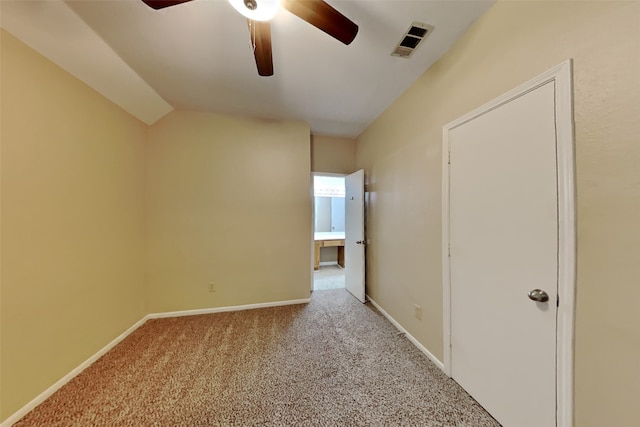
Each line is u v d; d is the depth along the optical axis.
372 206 3.14
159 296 2.75
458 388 1.63
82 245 1.84
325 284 4.11
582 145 0.98
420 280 2.09
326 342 2.21
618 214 0.88
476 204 1.51
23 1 1.29
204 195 2.86
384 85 2.24
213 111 2.83
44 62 1.54
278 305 3.10
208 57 1.83
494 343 1.39
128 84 2.08
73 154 1.76
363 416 1.41
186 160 2.80
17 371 1.39
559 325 1.06
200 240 2.86
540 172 1.14
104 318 2.05
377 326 2.52
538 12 1.14
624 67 0.85
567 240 1.03
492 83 1.39
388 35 1.59
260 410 1.45
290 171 3.12
